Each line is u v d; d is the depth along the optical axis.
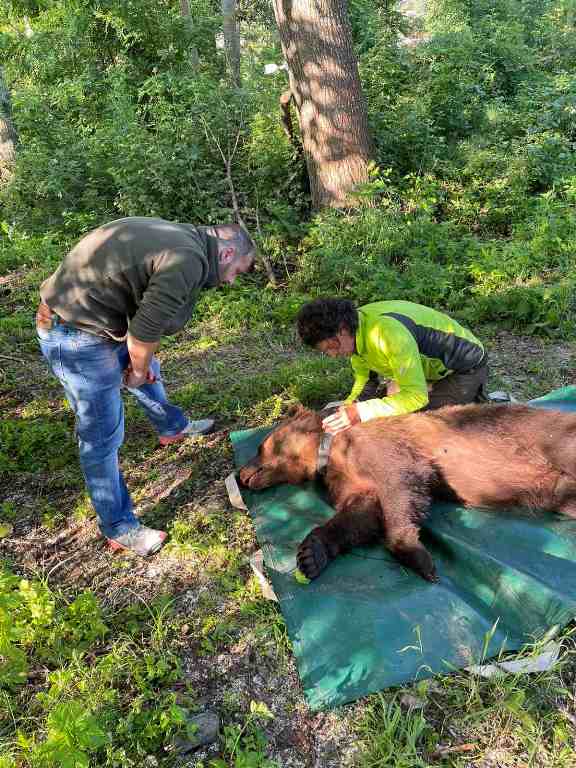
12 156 10.86
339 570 3.27
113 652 2.86
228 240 3.11
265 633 2.97
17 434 4.67
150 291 2.81
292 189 8.59
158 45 13.11
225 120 8.42
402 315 3.63
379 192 7.93
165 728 2.52
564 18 18.50
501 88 12.70
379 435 3.60
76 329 2.99
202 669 2.85
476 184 8.43
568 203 8.01
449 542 3.32
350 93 7.91
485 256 6.86
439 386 4.11
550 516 3.53
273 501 3.89
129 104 9.95
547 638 2.69
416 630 2.68
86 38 13.80
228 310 6.59
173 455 4.47
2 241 8.82
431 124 9.55
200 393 5.23
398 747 2.42
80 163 9.59
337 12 7.65
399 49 11.14
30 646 2.95
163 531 3.68
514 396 4.94
